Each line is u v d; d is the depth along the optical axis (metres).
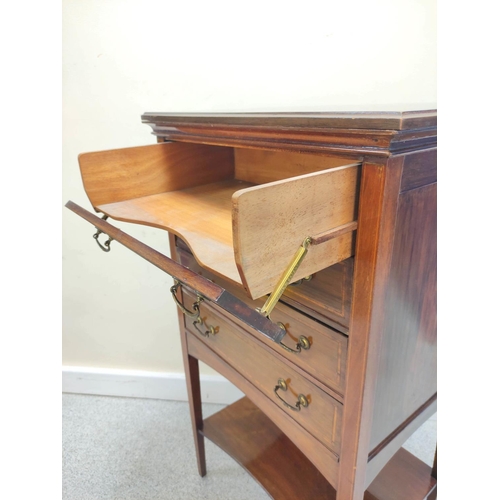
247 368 0.84
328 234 0.49
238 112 0.67
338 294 0.59
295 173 0.81
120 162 0.78
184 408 1.54
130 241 0.62
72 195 1.28
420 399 0.79
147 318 1.47
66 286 1.44
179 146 0.85
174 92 1.12
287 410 0.76
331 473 0.70
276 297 0.46
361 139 0.48
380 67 0.96
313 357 0.66
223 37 1.03
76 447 1.36
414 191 0.55
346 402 0.63
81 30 1.08
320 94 1.03
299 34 0.98
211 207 0.75
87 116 1.17
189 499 1.17
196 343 1.00
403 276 0.59
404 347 0.67
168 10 1.03
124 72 1.12
